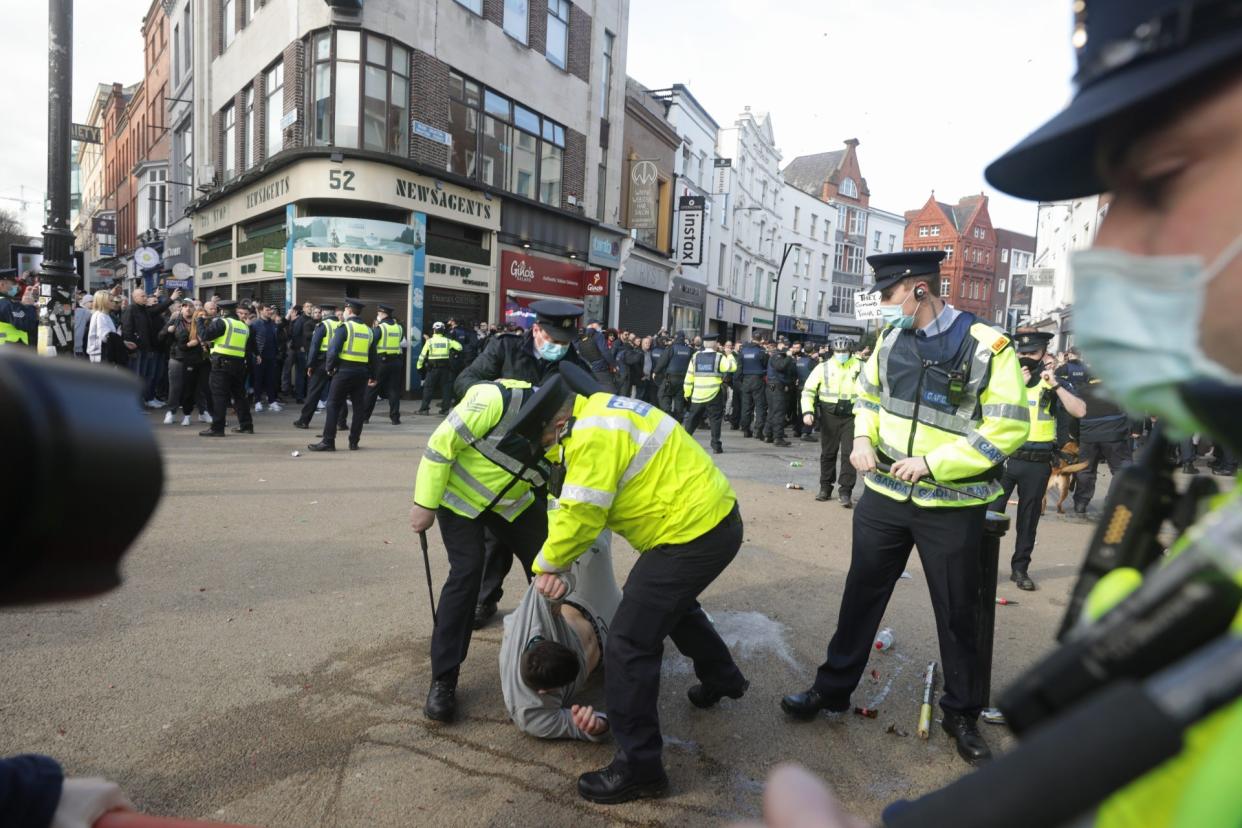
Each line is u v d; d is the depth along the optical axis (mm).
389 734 2992
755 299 39719
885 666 3820
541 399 2727
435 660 3111
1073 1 514
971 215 61781
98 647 3545
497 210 17938
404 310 15961
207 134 21078
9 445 362
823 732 3172
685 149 28984
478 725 3104
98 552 423
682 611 2645
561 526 2582
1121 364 506
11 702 3029
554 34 19781
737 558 5516
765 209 39812
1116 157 517
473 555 3193
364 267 15219
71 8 8125
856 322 52781
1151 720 362
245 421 10070
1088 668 449
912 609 4617
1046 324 17156
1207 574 422
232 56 18828
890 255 3104
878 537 3098
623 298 24250
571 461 2605
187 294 22062
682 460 2623
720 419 11375
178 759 2732
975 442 2811
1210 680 369
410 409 14703
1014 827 365
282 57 16234
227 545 5129
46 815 708
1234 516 429
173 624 3838
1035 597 5082
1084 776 361
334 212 15570
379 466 8164
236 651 3590
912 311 3057
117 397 455
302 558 4941
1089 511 8172
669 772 2840
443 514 3209
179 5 24578
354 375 9016
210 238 21484
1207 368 464
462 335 15320
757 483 8844
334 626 3924
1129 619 445
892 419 3094
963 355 2932
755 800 2684
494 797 2635
